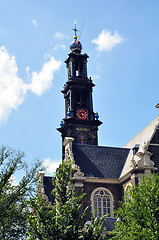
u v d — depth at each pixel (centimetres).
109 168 5147
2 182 3316
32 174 3453
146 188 3338
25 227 3172
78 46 9638
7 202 3278
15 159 3459
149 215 3112
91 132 8569
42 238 2589
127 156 5438
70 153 5109
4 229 3172
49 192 5672
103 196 4794
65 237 2584
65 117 8925
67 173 3111
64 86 9325
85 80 9069
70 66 9344
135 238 3005
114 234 3588
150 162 4594
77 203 2755
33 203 2758
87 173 4938
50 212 2703
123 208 3509
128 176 4675
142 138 5281
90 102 8875
